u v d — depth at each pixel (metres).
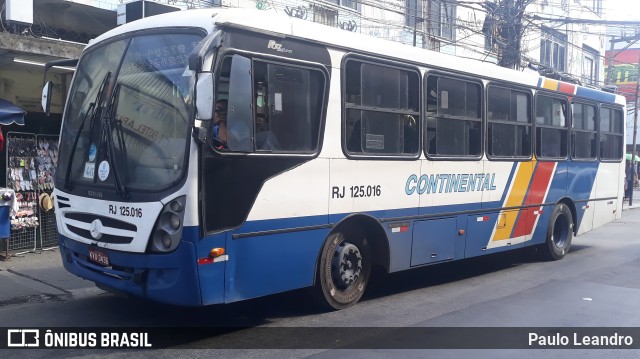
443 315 7.04
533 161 10.04
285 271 6.23
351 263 7.16
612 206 12.57
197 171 5.38
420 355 5.62
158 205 5.44
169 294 5.46
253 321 6.69
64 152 6.68
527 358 5.61
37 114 10.99
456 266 10.34
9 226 9.50
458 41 19.19
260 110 5.97
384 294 8.11
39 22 11.32
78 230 6.27
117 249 5.73
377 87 7.26
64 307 7.23
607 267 10.34
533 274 9.66
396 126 7.51
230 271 5.67
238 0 13.25
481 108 8.91
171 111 5.61
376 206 7.21
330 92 6.65
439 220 8.16
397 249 7.52
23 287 8.02
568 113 10.99
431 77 8.03
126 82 6.05
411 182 7.69
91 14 11.84
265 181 5.96
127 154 5.81
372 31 17.44
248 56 5.83
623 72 36.88
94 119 6.22
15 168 10.02
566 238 11.17
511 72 9.54
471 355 5.65
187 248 5.35
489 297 7.98
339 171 6.75
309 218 6.43
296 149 6.31
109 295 7.80
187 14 5.91
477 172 8.81
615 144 12.63
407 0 18.64
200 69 5.21
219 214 5.55
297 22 6.39
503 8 17.19
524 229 9.95
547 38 22.84
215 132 5.55
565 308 7.42
